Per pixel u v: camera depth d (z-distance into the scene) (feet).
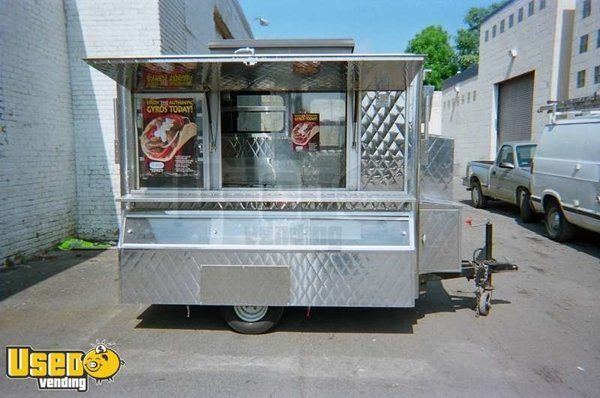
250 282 13.08
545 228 27.73
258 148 15.25
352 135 14.83
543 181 27.12
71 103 24.59
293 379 11.18
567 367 11.85
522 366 11.89
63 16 23.94
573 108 26.16
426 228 14.64
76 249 23.48
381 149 14.80
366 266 12.96
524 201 31.45
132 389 10.73
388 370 11.64
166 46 25.00
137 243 13.32
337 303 13.05
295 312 15.55
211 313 15.39
